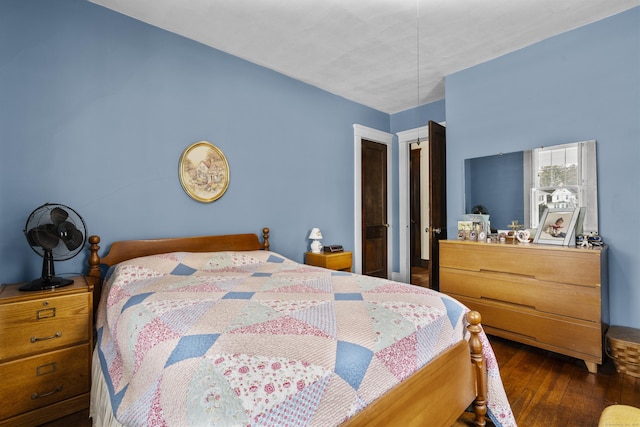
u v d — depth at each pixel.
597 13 2.49
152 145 2.61
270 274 2.23
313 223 3.85
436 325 1.41
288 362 0.97
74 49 2.28
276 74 3.46
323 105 3.97
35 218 2.01
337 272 2.31
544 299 2.42
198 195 2.85
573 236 2.48
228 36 2.79
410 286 1.81
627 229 2.46
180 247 2.69
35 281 1.96
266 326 1.20
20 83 2.08
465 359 1.52
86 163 2.31
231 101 3.10
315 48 2.99
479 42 2.89
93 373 1.75
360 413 0.99
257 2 2.34
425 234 6.12
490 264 2.72
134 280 2.07
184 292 1.72
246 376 0.90
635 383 2.09
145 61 2.59
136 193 2.53
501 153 3.13
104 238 2.39
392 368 1.14
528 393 1.99
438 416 1.30
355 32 2.72
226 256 2.58
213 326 1.21
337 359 1.02
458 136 3.46
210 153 2.93
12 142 2.05
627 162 2.46
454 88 3.48
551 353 2.57
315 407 0.91
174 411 0.87
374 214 4.68
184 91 2.79
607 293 2.46
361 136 4.42
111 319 1.64
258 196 3.31
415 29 2.68
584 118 2.65
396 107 4.66
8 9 2.05
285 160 3.55
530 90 2.95
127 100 2.49
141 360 1.14
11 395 1.68
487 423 1.71
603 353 2.48
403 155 4.82
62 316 1.84
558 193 2.78
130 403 1.02
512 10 2.43
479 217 3.12
